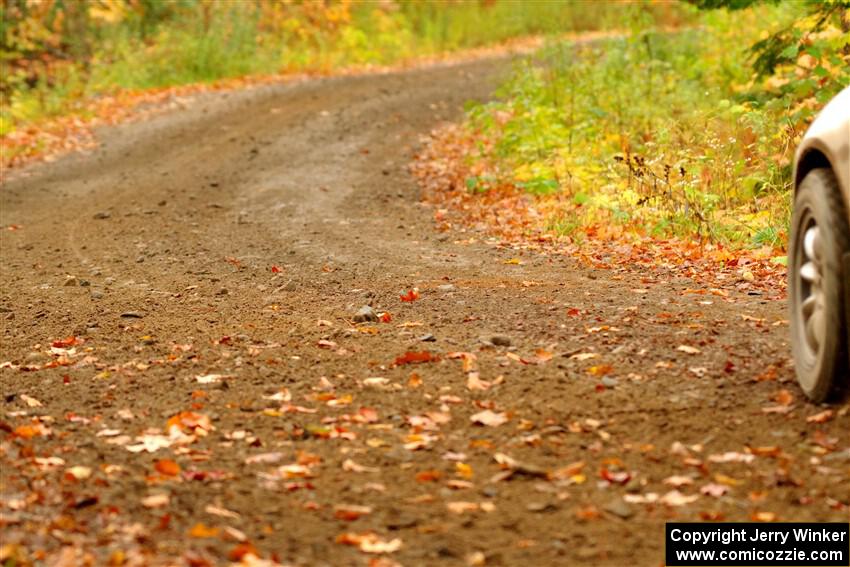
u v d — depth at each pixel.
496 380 8.65
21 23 36.50
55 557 5.77
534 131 22.91
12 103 32.22
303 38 43.56
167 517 6.22
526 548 5.98
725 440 7.27
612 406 7.97
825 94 17.52
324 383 8.78
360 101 33.00
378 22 47.28
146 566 5.65
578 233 16.45
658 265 13.93
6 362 10.02
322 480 6.94
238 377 9.10
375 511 6.46
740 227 15.37
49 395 8.82
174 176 24.02
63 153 27.42
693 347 9.27
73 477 6.87
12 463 7.22
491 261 14.84
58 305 12.70
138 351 10.16
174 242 17.27
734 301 11.37
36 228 19.19
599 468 6.97
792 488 6.55
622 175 18.78
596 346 9.48
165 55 38.62
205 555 5.83
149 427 7.96
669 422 7.62
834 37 18.77
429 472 6.96
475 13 49.75
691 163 17.77
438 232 17.67
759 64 19.20
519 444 7.40
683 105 23.27
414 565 5.80
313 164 24.80
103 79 36.25
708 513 6.29
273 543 6.05
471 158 23.64
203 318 11.56
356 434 7.73
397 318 11.19
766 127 17.72
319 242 16.73
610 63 27.73
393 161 25.03
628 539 6.06
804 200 7.75
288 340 10.29
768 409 7.68
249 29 41.38
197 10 41.28
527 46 46.47
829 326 7.28
